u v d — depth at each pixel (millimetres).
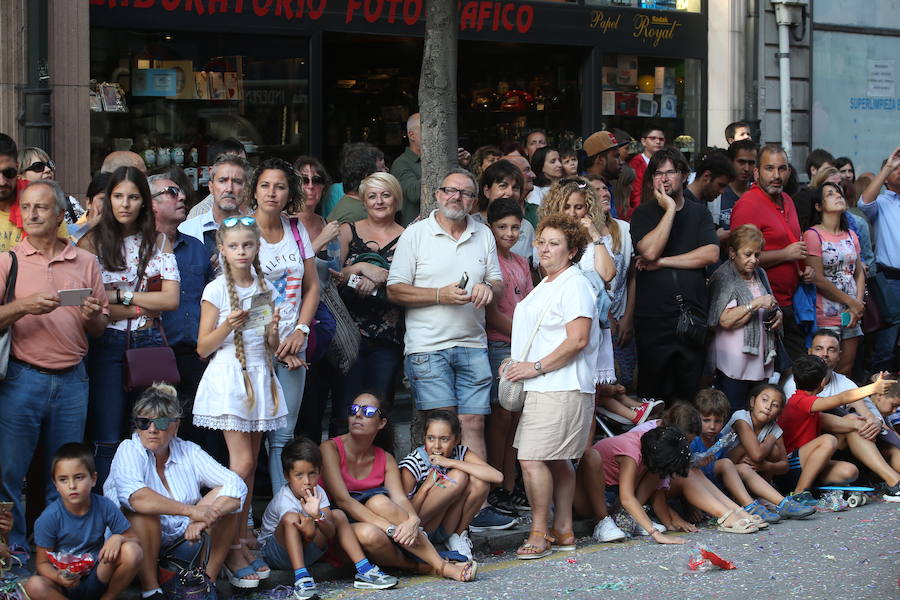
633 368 8750
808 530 7586
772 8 13422
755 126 12891
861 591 6176
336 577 6512
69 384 6074
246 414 6160
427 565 6547
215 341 6121
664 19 12711
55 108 9078
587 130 12367
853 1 14133
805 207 9742
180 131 9922
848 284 9625
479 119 11984
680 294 8344
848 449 8727
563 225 6977
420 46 11617
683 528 7578
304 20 10469
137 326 6328
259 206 6629
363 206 8352
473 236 7375
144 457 5930
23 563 5910
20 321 5973
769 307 8508
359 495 6520
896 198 10500
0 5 8734
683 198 8539
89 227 6797
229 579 6148
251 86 10273
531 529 7062
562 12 12023
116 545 5566
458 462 6730
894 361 10375
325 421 9219
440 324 7227
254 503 7289
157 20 9727
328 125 11406
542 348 6934
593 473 7395
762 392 8234
